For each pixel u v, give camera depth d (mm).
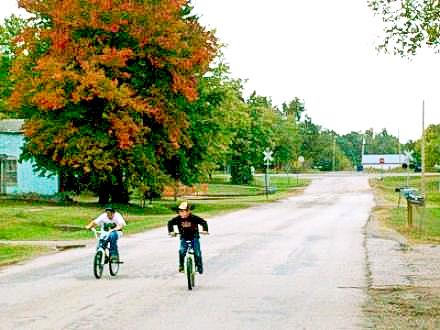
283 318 13406
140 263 22719
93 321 13055
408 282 18266
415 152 140250
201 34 52438
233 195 80875
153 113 50156
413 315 13766
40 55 51469
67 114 48500
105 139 48594
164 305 14852
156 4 50188
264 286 17609
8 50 83375
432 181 110312
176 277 19391
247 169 108125
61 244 29078
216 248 27078
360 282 18297
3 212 41062
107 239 19594
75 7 48312
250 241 29891
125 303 15102
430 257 23938
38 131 49281
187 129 55594
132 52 48844
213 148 59156
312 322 13016
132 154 49781
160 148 53125
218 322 12984
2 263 22953
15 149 60156
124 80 50500
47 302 15258
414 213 47094
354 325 12742
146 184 51719
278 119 143625
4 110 80688
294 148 148500
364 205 59875
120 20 48219
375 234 32906
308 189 95500
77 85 47281
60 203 52125
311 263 22438
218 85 58938
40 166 52250
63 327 12484
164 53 50031
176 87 50594
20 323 12859
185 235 17594
